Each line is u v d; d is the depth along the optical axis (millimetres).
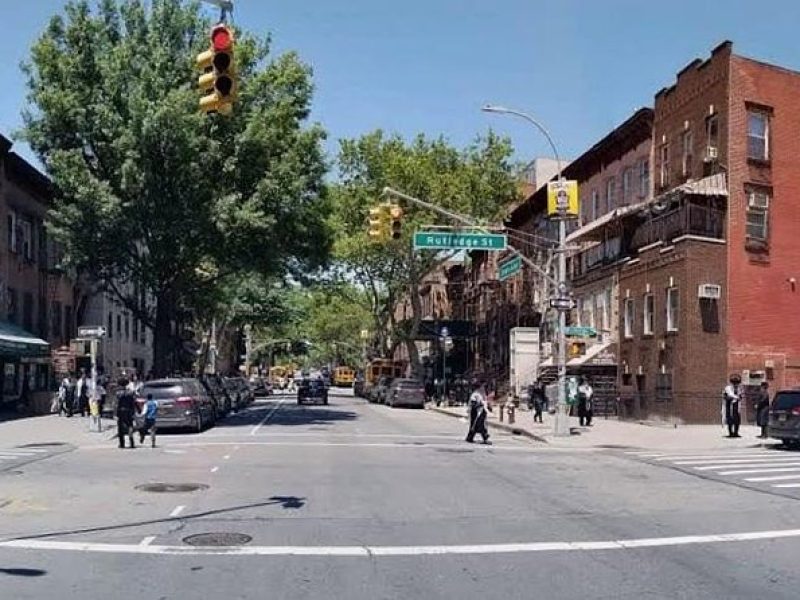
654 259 36750
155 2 35906
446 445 25859
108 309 56125
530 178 69125
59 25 36188
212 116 34094
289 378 114188
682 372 34094
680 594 8367
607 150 45000
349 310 107312
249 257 36250
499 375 59781
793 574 9273
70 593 8250
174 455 21531
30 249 43875
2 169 39469
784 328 34844
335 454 22078
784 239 35094
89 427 29359
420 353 95938
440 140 58875
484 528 11781
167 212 34156
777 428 25297
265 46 37312
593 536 11289
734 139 34406
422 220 55719
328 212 39188
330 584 8633
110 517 12336
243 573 9078
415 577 8969
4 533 11180
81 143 35625
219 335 75000
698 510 13570
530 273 57188
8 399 40906
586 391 33438
